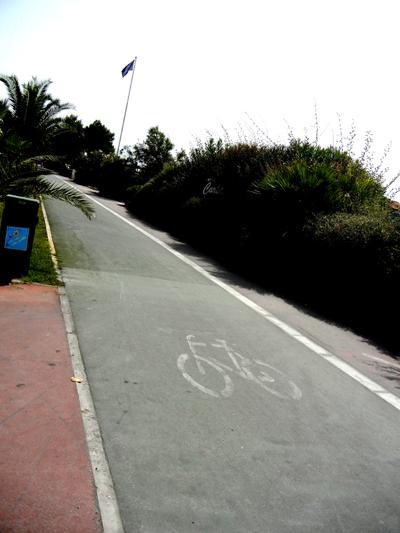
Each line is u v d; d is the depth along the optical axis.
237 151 16.69
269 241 11.34
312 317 8.20
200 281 9.54
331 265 9.33
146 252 11.84
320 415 4.37
